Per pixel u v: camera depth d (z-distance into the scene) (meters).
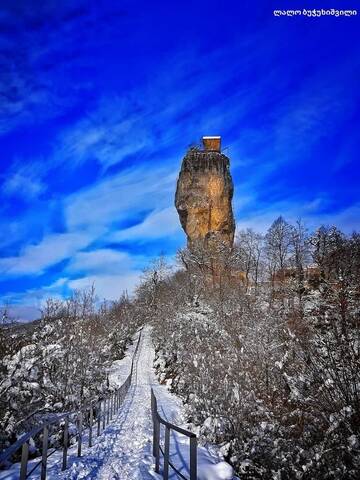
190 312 34.50
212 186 85.00
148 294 73.44
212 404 15.85
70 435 14.75
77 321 26.69
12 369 13.77
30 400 14.30
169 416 20.05
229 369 15.69
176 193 88.31
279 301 21.62
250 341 16.28
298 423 12.50
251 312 19.50
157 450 9.30
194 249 62.12
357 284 12.25
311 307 14.66
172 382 32.75
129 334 59.81
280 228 50.12
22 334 17.83
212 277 51.81
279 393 14.44
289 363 13.83
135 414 20.70
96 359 26.50
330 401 10.77
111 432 15.51
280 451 12.02
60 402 16.98
